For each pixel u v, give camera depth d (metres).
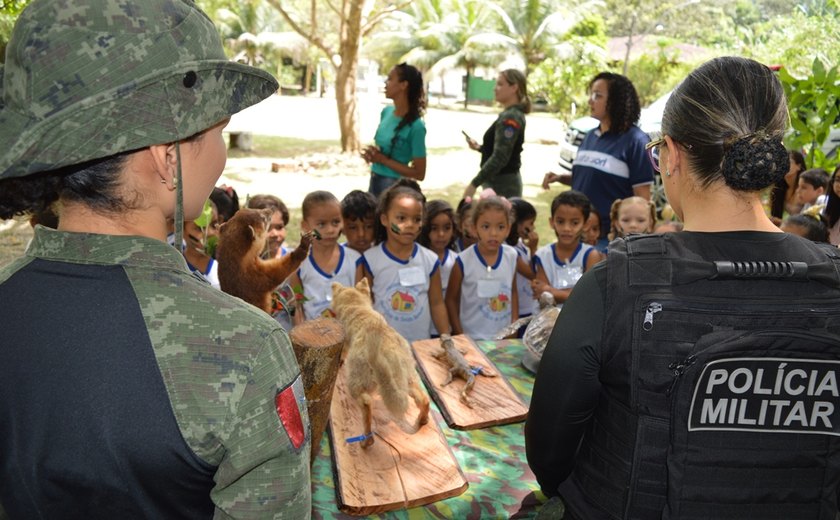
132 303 0.84
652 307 1.08
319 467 1.64
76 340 0.82
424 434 1.77
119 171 0.85
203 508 0.87
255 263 2.12
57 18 0.81
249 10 30.66
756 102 1.13
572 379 1.17
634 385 1.10
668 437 1.10
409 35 28.77
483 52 26.64
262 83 0.97
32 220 0.99
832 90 4.21
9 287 0.87
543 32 25.28
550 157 14.81
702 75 1.17
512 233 4.18
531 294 3.85
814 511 1.11
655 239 1.18
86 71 0.80
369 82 33.28
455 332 3.60
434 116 23.92
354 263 3.44
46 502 0.82
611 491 1.18
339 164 12.09
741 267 1.08
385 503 1.48
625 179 4.29
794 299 1.08
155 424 0.80
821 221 3.29
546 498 1.55
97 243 0.86
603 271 1.17
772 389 1.06
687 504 1.09
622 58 24.66
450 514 1.50
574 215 3.61
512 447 1.78
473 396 2.00
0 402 0.82
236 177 10.49
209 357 0.83
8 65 0.83
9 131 0.81
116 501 0.81
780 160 1.09
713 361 1.04
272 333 0.88
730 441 1.07
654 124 7.56
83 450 0.79
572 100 14.33
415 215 3.34
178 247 0.90
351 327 1.80
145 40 0.83
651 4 24.66
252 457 0.83
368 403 1.68
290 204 8.65
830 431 1.07
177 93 0.85
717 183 1.16
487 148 5.42
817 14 8.23
